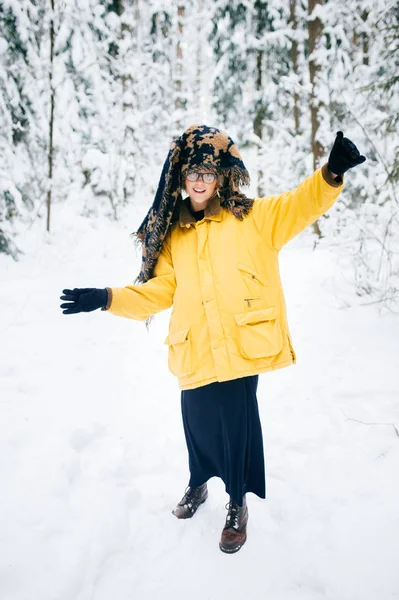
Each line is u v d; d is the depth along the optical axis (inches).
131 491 84.4
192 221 70.6
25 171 393.1
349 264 258.7
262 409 118.6
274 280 68.1
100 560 67.5
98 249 400.2
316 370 142.9
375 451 94.1
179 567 65.4
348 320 191.8
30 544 69.4
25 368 149.6
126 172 486.3
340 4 350.9
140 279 78.4
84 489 85.0
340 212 313.1
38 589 61.4
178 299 69.5
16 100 371.9
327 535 70.7
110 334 192.1
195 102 636.1
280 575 63.2
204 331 66.6
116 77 483.2
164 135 590.6
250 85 481.4
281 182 461.1
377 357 150.3
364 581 61.3
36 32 386.0
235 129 498.3
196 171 65.3
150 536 72.5
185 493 78.8
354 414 111.6
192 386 66.7
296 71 461.4
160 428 109.9
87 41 417.1
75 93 432.5
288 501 80.1
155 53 583.8
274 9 423.5
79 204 453.1
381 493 80.2
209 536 72.1
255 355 63.5
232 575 63.5
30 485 84.8
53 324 204.4
